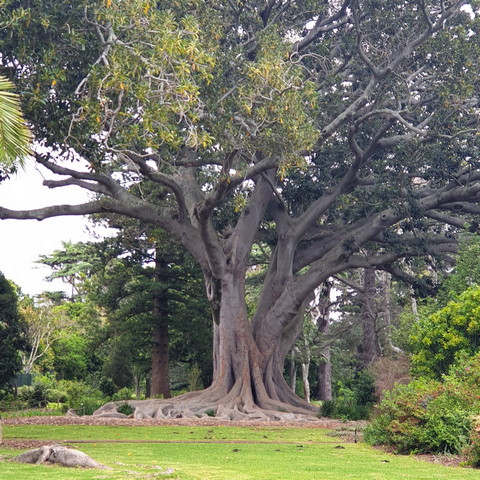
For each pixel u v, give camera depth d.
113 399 43.12
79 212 29.08
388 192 30.22
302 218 32.06
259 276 45.47
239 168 29.62
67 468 10.38
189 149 30.69
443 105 28.41
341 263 32.22
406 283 34.81
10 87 13.34
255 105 24.47
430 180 33.38
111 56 18.83
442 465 11.80
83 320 51.00
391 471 10.83
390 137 31.59
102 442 16.59
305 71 31.77
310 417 28.17
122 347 45.50
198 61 19.45
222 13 29.58
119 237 40.47
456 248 32.78
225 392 29.98
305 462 12.16
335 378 58.69
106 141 18.77
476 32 30.94
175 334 45.94
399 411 14.60
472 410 13.80
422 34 29.70
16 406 40.41
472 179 31.41
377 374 28.47
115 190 29.39
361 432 19.64
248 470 10.86
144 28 19.81
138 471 10.30
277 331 31.84
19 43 18.73
